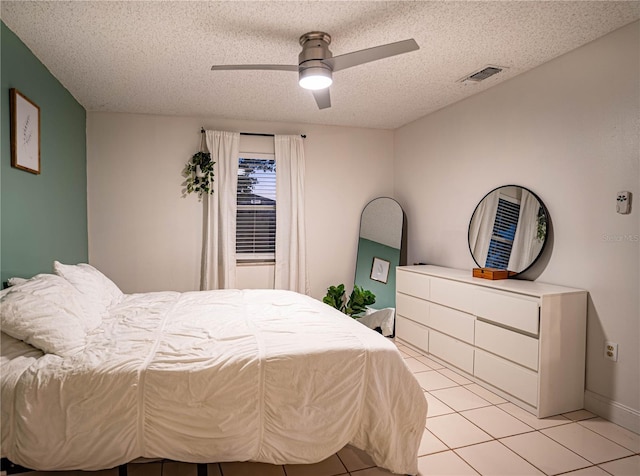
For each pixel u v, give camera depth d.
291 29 2.61
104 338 2.18
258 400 1.87
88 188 4.37
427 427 2.57
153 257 4.56
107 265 4.45
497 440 2.41
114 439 1.74
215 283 4.59
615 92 2.62
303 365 1.96
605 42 2.68
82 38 2.71
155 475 2.05
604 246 2.70
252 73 3.35
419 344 4.03
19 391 1.72
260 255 4.95
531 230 3.22
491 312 3.07
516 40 2.76
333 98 4.03
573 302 2.75
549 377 2.70
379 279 4.92
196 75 3.39
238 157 4.74
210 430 1.80
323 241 5.12
